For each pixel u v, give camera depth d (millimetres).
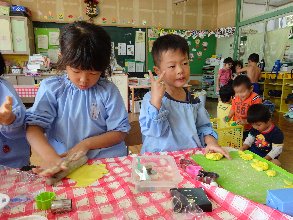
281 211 603
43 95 1015
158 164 888
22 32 5125
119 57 6359
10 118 887
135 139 1518
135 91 4633
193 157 985
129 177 805
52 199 654
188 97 1221
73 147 1010
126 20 6273
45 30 5750
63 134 1058
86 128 1065
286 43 5105
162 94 1001
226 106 2670
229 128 1836
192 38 6848
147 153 1023
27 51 5223
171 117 1116
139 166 865
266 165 896
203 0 6746
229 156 975
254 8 6113
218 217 621
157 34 6523
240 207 638
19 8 5051
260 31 5730
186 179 786
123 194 708
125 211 628
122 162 929
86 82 958
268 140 1726
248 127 2207
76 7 5867
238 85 2326
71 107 1041
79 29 895
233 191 740
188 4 6652
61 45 913
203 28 6906
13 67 4957
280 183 789
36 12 5652
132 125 1516
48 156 865
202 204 638
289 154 2805
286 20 5043
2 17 4941
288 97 4988
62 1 5762
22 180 785
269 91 5383
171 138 1101
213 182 766
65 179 798
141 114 1057
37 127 954
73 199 683
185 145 1119
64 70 974
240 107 2352
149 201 678
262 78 5445
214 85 6730
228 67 5098
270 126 1739
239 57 6402
